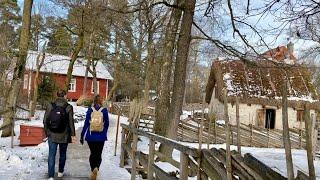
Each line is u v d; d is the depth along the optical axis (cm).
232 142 2367
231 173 476
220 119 3306
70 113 921
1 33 3684
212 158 536
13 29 4638
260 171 442
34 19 3158
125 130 1191
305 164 1505
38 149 1382
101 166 1155
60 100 921
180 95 1263
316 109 3344
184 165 605
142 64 3369
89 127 948
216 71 3481
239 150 538
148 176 821
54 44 3578
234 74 3422
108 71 5962
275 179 413
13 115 1418
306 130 361
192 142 2314
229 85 3334
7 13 4525
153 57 2359
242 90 3309
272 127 3328
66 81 2809
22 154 1238
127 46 3088
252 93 3312
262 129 2688
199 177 566
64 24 2875
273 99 3300
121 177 1005
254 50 1247
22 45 1747
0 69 2508
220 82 3378
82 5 2158
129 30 2123
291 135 2653
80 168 1050
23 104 3167
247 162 469
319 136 2486
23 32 1753
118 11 1280
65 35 3136
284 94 388
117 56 3622
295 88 3412
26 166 1043
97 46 3409
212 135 2356
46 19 3109
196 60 5641
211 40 1254
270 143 2497
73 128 925
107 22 1586
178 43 1270
